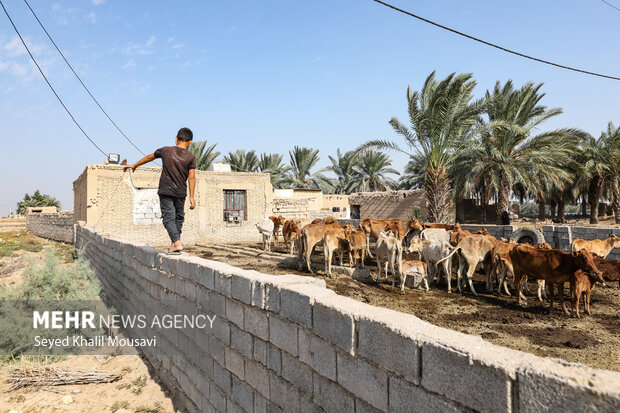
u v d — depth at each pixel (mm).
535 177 21875
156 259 6516
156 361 6562
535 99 20078
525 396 1643
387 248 8586
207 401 4746
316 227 10039
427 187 18750
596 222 30453
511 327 5812
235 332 4094
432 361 2039
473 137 17734
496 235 13992
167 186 5793
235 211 21609
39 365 6570
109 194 17938
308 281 3633
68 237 26094
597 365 4273
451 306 7102
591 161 26016
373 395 2406
